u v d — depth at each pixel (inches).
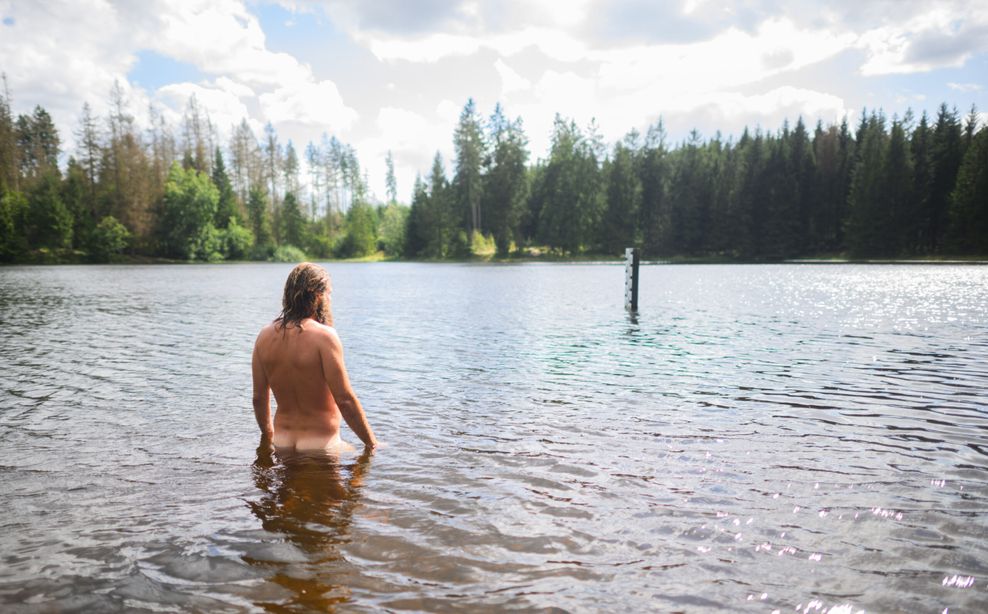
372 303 727.1
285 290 161.0
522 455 153.6
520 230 3907.5
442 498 122.9
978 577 90.3
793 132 3531.0
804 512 116.3
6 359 314.7
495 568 92.9
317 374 156.3
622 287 1072.2
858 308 619.8
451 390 239.1
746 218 3225.9
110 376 268.2
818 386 246.7
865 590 86.4
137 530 106.3
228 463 145.5
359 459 149.3
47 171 3043.8
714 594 85.2
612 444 164.2
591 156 3469.5
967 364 297.9
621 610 80.7
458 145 3735.2
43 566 92.2
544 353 338.0
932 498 124.2
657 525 110.0
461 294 901.8
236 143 4111.7
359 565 93.4
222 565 92.8
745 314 568.1
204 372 278.2
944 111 2790.4
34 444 162.1
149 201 3213.6
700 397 226.5
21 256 2748.5
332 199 4904.0
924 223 2783.0
